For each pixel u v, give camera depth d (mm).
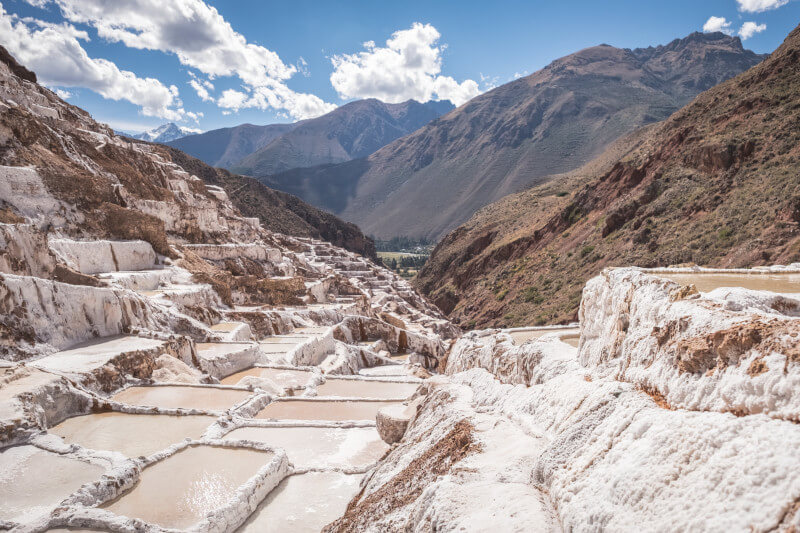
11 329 19719
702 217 59531
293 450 16906
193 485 13516
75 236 33969
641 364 7395
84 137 45094
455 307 107000
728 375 5277
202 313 32875
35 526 10891
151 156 58000
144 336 24250
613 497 5145
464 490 7062
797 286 9562
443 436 10469
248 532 12305
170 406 19188
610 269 10586
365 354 38656
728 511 3957
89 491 12234
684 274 11648
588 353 10680
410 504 8492
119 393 20078
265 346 32625
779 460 3900
